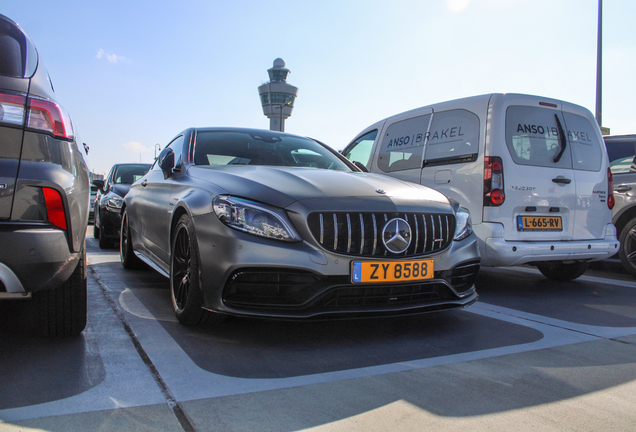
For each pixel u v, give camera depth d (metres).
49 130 2.04
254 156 3.60
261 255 2.37
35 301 2.34
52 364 2.10
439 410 1.76
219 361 2.21
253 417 1.66
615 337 2.80
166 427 1.57
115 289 3.73
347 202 2.55
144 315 2.95
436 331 2.85
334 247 2.46
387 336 2.71
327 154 4.02
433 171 4.59
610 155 5.62
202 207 2.62
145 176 4.49
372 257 2.51
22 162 1.96
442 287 2.73
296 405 1.77
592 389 2.00
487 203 3.99
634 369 2.25
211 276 2.46
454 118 4.46
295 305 2.39
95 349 2.31
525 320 3.19
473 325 3.02
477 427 1.64
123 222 4.88
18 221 1.93
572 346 2.60
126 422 1.59
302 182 2.71
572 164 4.36
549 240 4.19
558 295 4.14
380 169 5.41
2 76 1.98
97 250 6.45
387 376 2.08
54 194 2.01
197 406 1.73
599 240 4.49
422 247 2.67
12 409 1.66
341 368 2.17
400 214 2.62
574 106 4.52
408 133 5.07
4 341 2.38
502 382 2.05
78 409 1.68
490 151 4.02
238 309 2.40
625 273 5.73
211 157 3.49
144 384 1.91
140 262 4.67
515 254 3.96
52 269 2.00
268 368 2.14
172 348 2.36
